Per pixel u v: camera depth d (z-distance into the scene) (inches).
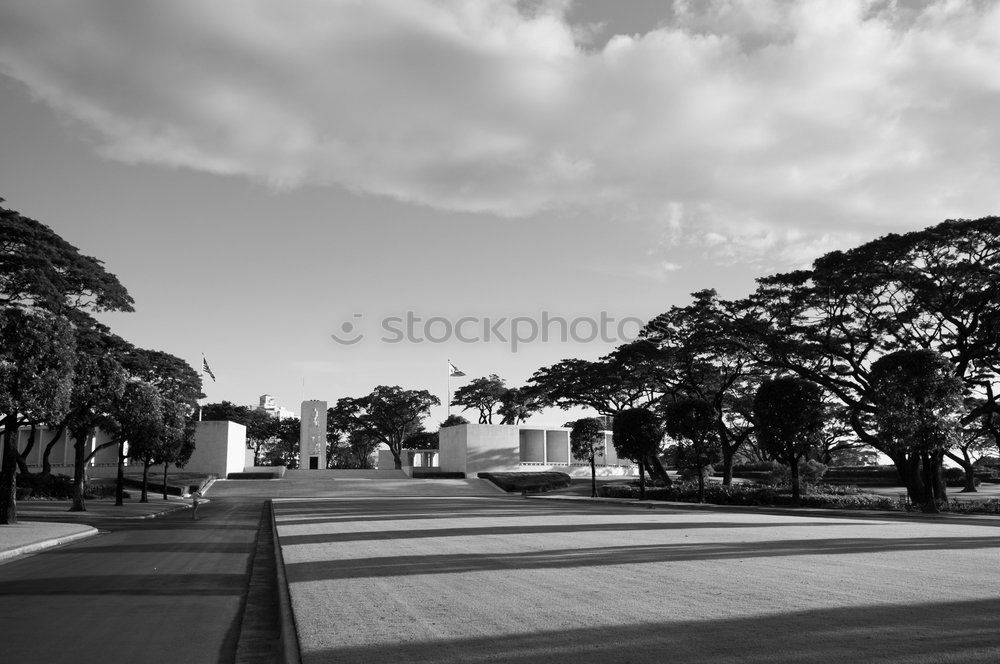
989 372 1496.1
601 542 650.2
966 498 1533.0
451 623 310.0
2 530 903.1
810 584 386.9
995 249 1350.9
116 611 388.5
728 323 1758.1
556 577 433.1
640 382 2331.4
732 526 845.8
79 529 923.4
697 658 244.4
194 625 352.8
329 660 255.9
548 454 3417.8
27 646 308.0
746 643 261.9
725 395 2199.8
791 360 1685.5
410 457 4074.8
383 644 276.7
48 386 946.1
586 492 2342.5
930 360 1216.2
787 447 1446.9
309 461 3329.2
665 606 333.1
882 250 1395.2
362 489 2559.1
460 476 3137.3
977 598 338.6
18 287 1204.5
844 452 3444.9
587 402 2559.1
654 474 2417.6
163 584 487.5
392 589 402.9
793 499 1451.8
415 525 915.4
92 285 1347.2
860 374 1555.1
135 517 1289.4
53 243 1277.1
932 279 1416.1
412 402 4055.1
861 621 292.5
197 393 2199.8
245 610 392.8
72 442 2864.2
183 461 2095.2
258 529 1003.3
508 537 716.0
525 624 303.9
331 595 386.3
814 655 243.8
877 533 732.7
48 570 565.3
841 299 1530.5
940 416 1203.9
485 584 412.5
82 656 291.9
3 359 912.9
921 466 1428.4
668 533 743.1
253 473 2977.4
